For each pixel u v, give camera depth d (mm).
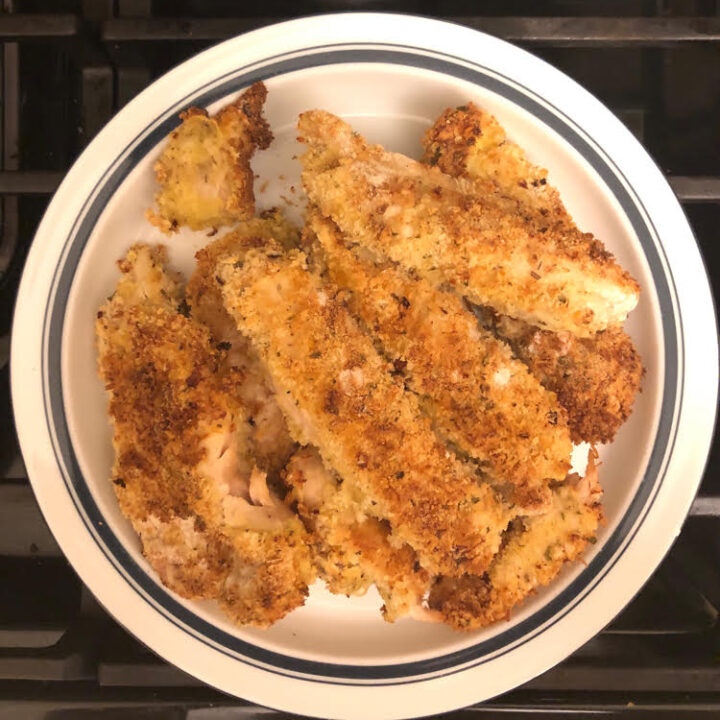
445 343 282
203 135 291
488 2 332
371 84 303
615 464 317
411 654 308
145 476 289
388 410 276
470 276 281
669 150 340
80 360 305
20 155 312
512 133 308
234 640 304
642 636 333
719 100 333
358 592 289
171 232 307
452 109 303
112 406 291
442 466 279
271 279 276
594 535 296
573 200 313
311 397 274
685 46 312
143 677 314
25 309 297
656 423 310
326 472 289
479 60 296
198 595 293
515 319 303
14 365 297
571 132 303
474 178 298
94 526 303
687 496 308
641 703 314
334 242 290
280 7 332
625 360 301
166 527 292
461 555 280
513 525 301
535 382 288
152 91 291
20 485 331
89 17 314
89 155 293
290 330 274
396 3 330
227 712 317
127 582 302
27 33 297
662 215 305
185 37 305
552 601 305
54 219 295
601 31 305
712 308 307
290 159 312
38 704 311
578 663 323
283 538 282
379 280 287
